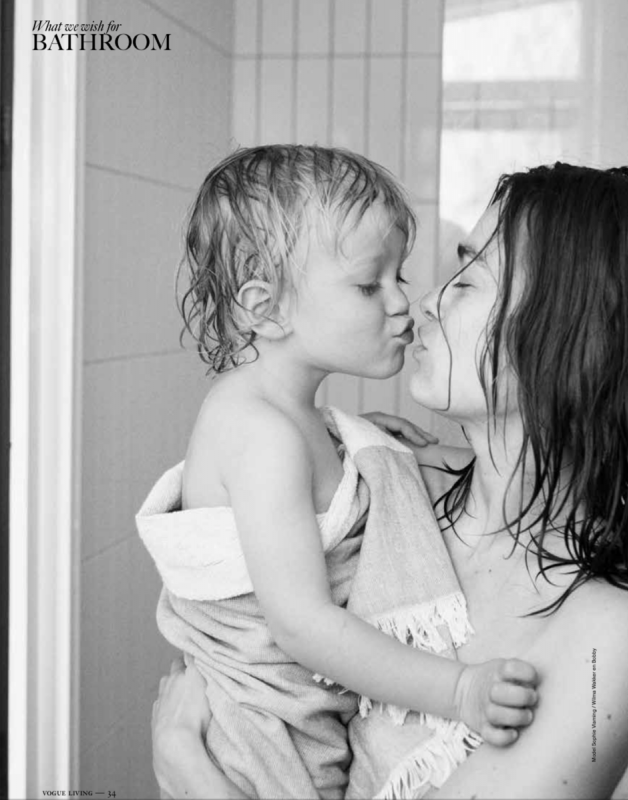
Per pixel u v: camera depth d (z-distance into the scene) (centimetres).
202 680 99
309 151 102
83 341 185
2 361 179
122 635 212
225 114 296
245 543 92
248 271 99
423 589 95
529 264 93
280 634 90
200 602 100
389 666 86
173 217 240
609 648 87
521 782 83
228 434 95
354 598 94
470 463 109
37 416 177
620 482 93
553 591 94
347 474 98
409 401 287
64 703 181
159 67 229
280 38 301
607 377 92
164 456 237
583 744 85
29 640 178
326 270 97
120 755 212
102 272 195
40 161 176
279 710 94
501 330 93
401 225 102
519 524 92
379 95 297
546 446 93
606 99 252
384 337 100
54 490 180
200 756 93
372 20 296
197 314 108
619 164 228
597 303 92
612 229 92
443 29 265
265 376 99
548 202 94
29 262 174
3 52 176
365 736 94
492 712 82
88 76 186
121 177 204
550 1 255
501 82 261
